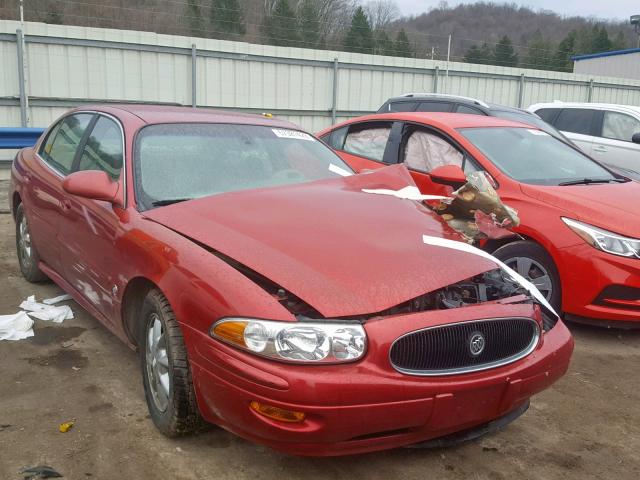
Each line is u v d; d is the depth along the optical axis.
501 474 2.81
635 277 4.27
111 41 13.00
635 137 8.27
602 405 3.56
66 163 4.38
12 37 11.98
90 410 3.22
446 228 3.21
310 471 2.76
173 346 2.74
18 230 5.34
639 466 2.94
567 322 5.00
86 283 3.82
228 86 14.64
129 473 2.69
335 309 2.41
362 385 2.31
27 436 2.94
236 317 2.44
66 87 12.73
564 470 2.87
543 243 4.57
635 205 4.63
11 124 12.35
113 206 3.42
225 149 3.82
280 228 2.92
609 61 31.20
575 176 5.28
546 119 10.14
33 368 3.70
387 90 16.94
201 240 2.88
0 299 4.88
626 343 4.58
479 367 2.57
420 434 2.51
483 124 5.75
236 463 2.79
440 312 2.54
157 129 3.78
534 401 3.58
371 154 6.29
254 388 2.34
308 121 15.98
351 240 2.84
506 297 2.94
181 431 2.85
